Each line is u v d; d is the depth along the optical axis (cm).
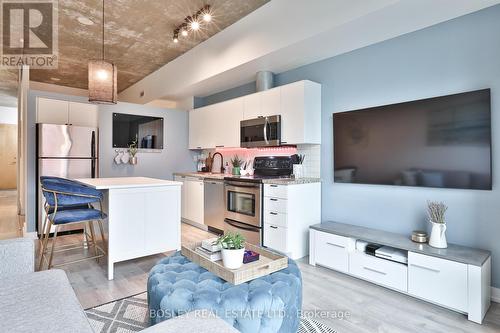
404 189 287
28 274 141
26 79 529
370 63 312
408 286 236
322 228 307
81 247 362
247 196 376
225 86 486
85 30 409
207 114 517
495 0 225
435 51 264
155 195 303
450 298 214
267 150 443
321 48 321
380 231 294
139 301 227
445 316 212
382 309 221
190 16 369
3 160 951
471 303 204
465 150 242
